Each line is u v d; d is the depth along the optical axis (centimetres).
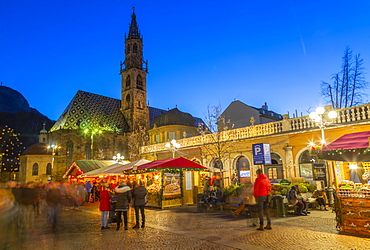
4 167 10488
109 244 901
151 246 860
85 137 6112
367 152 1045
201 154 2938
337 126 1912
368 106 1806
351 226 948
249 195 1286
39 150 6022
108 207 1204
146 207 2006
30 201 1428
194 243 876
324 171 1667
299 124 2172
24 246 891
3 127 11331
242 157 2611
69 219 1511
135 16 7650
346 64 3325
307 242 844
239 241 880
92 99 6850
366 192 919
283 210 1314
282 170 2270
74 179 3250
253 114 4059
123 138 6625
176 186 1994
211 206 1623
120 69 7388
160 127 5147
